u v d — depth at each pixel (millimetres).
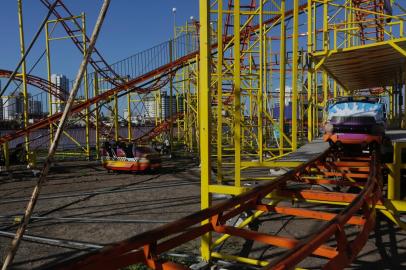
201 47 6008
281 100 12750
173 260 6285
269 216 8883
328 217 4695
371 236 7406
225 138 30078
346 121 10000
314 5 13133
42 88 23844
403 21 14086
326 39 12492
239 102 6977
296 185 11273
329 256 3781
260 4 12023
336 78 18875
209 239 6164
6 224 8938
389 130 17266
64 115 2551
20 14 18766
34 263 6445
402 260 6312
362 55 12711
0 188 14102
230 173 15484
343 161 9906
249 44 18859
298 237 7465
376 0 16766
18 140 28234
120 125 37031
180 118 31938
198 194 12109
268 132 26141
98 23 2586
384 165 8164
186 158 24156
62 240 7512
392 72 17203
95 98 19922
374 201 5039
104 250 2967
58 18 22062
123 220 8984
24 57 3617
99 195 12359
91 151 27328
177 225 3662
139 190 13102
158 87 26234
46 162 2525
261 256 6520
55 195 12391
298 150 12125
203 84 6086
